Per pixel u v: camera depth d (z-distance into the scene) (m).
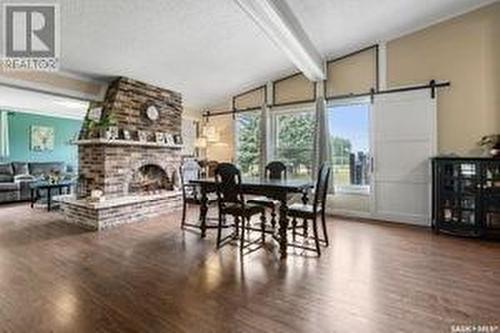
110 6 3.39
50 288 2.61
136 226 4.78
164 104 6.06
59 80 4.86
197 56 4.93
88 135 5.14
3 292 2.53
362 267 3.06
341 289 2.57
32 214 5.82
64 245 3.82
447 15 4.54
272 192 3.52
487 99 4.33
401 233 4.37
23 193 7.34
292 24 3.91
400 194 5.04
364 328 2.00
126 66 4.89
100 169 4.96
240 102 6.98
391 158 5.11
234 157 7.10
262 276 2.85
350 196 5.57
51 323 2.07
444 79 4.64
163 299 2.41
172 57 4.84
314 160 5.71
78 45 4.08
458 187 4.20
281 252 3.37
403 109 4.98
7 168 7.70
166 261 3.25
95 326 2.03
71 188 7.50
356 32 4.81
